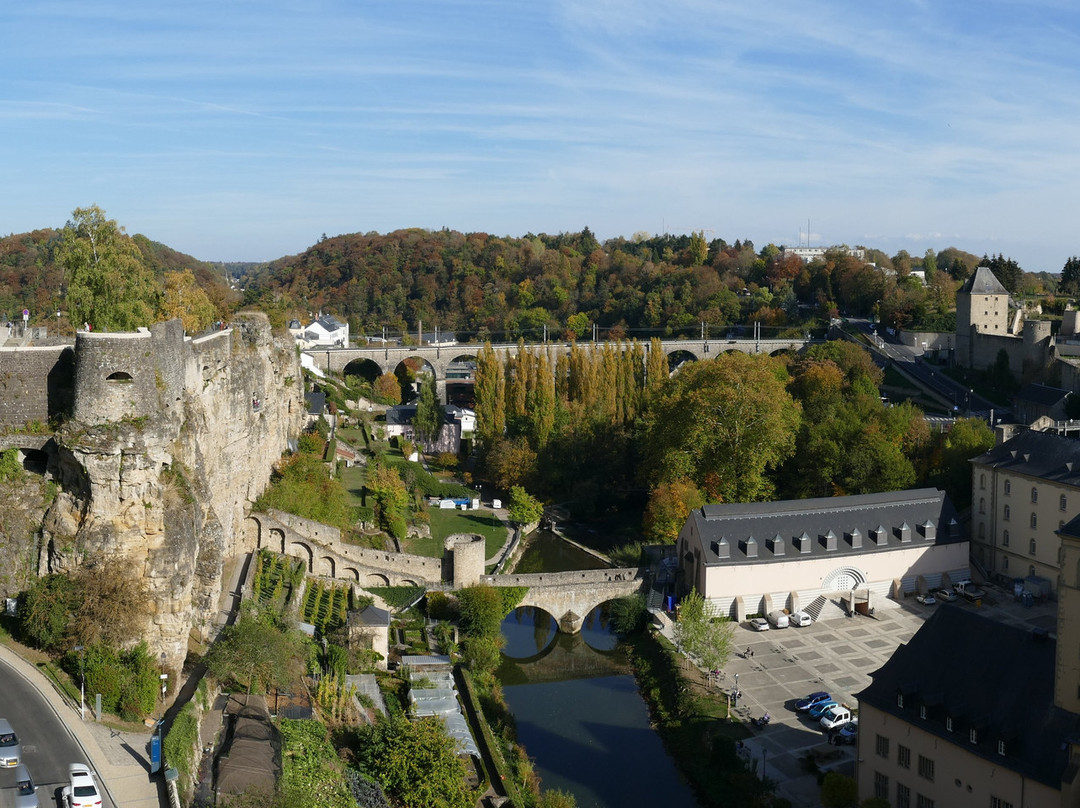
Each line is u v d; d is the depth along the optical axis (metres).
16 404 73.06
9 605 68.38
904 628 106.12
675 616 107.94
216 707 65.38
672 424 138.00
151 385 68.50
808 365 199.50
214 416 89.62
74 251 100.38
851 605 109.00
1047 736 62.03
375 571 106.69
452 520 142.38
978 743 64.62
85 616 64.12
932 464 142.25
